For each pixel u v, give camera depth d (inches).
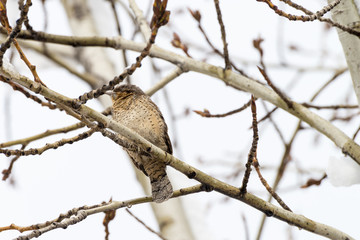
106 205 277.9
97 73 493.0
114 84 236.4
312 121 280.8
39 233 257.4
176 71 340.8
